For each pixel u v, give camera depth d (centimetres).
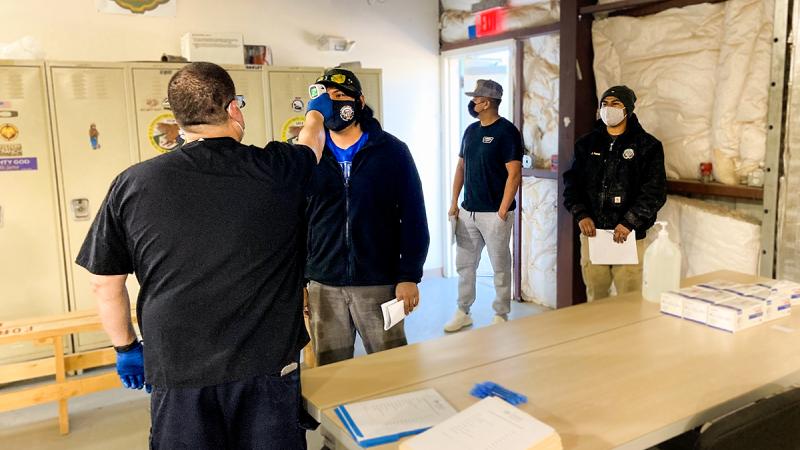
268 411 146
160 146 382
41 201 359
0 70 340
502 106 566
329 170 214
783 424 122
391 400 151
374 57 527
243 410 145
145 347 145
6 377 290
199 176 141
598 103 379
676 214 343
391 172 218
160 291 141
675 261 230
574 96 377
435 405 147
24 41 361
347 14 508
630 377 162
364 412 144
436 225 578
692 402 146
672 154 347
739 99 309
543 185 456
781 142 294
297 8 486
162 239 138
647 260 235
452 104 560
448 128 561
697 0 328
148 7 429
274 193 147
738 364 169
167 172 140
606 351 181
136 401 329
